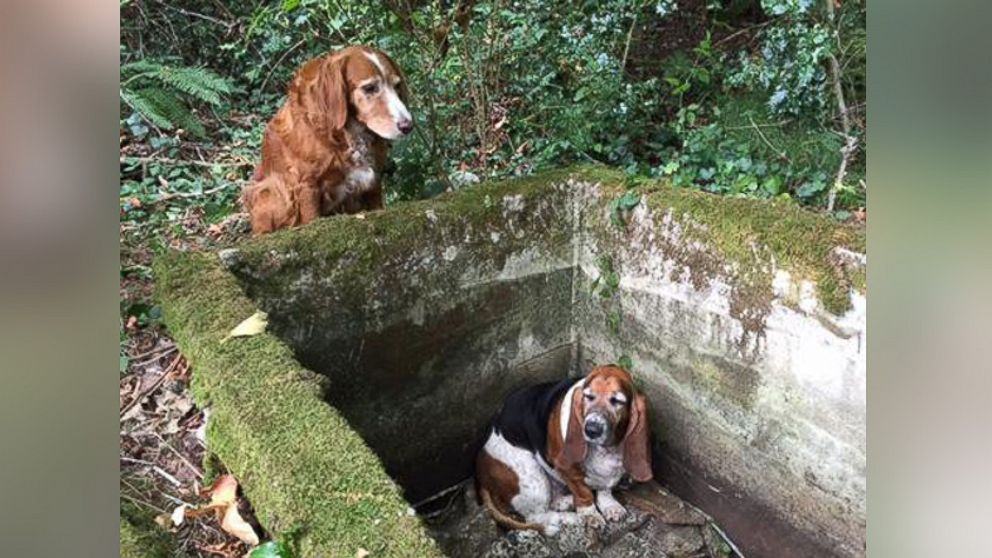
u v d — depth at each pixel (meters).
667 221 3.05
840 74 3.91
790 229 2.69
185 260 2.53
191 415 2.23
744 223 2.80
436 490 3.42
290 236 2.74
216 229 3.82
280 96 5.53
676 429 3.24
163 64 5.11
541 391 3.28
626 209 3.19
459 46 4.30
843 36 3.92
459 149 4.50
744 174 3.83
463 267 3.14
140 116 4.73
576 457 3.02
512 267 3.28
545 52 4.65
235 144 4.96
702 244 2.94
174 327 2.25
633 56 5.37
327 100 3.11
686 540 3.12
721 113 4.32
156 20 5.56
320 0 3.94
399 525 1.50
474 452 3.48
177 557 1.73
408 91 3.38
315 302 2.77
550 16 4.66
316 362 2.84
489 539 3.08
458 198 3.16
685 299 3.04
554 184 3.34
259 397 1.86
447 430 3.33
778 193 3.65
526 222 3.28
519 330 3.39
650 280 3.16
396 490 1.59
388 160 3.71
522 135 4.66
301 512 1.54
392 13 3.74
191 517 1.85
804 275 2.62
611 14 4.77
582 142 4.28
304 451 1.68
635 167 4.25
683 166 4.13
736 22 5.54
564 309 3.49
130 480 2.00
